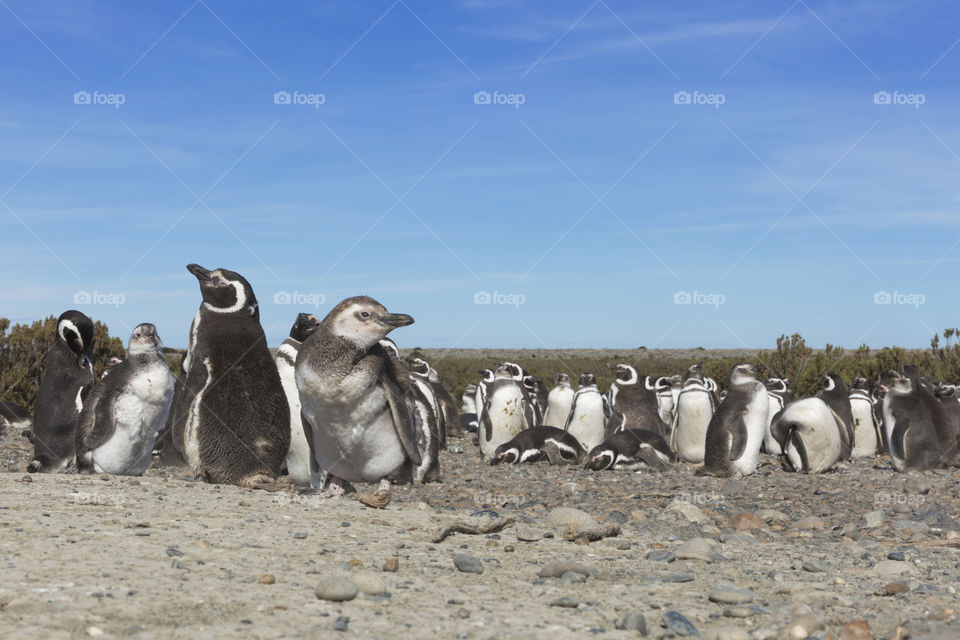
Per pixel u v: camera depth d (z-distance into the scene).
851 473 13.62
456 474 12.45
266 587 4.19
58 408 9.60
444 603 4.13
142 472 9.02
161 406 8.77
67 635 3.37
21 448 14.08
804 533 7.41
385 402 7.53
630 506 8.85
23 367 19.64
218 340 8.20
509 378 16.28
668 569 5.26
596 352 72.19
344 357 7.22
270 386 8.24
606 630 3.81
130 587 4.02
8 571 4.19
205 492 7.34
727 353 67.31
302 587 4.25
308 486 8.89
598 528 6.21
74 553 4.62
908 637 3.93
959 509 9.48
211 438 7.93
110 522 5.56
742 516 7.84
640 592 4.60
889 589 4.80
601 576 4.92
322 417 7.50
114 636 3.39
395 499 8.20
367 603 4.05
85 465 8.54
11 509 5.88
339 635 3.54
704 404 15.30
